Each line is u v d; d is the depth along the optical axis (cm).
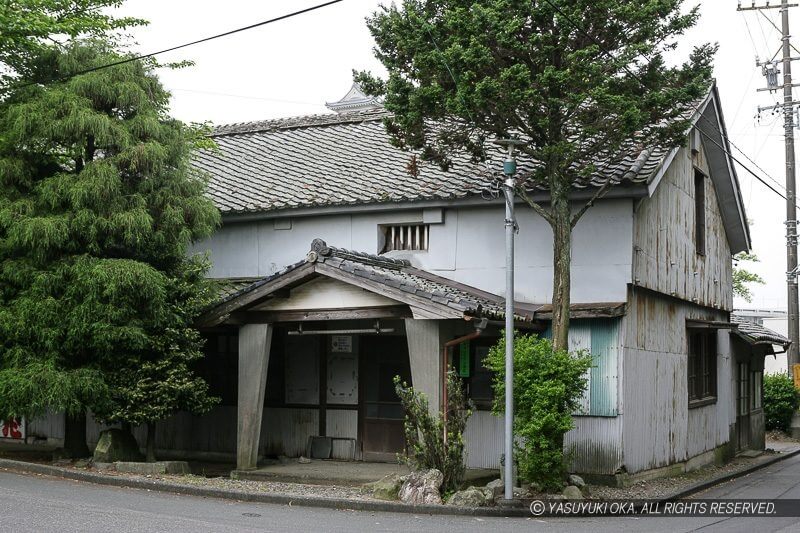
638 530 1000
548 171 1257
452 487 1150
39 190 1307
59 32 1377
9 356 1283
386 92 1257
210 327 1416
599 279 1399
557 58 1189
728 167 1966
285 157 1888
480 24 1137
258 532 880
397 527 959
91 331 1266
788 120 2666
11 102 1356
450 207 1496
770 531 1017
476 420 1429
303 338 1620
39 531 820
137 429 1691
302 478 1339
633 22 1155
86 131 1301
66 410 1323
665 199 1623
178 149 1400
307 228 1619
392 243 1570
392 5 1243
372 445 1542
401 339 1541
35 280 1269
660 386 1573
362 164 1750
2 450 1625
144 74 1384
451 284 1454
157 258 1371
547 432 1172
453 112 1180
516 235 1455
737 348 2233
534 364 1167
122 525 873
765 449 2475
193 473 1432
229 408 1627
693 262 1817
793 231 2716
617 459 1352
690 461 1755
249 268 1662
